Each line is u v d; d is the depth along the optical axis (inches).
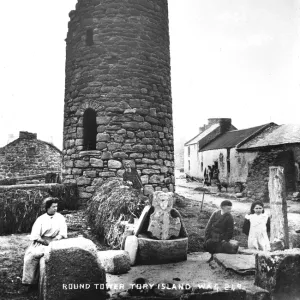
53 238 215.3
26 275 203.5
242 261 232.8
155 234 254.4
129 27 447.8
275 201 259.6
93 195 402.3
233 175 1040.8
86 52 450.9
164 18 489.1
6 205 346.3
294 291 185.3
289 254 188.5
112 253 231.0
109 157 426.0
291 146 776.3
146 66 453.4
